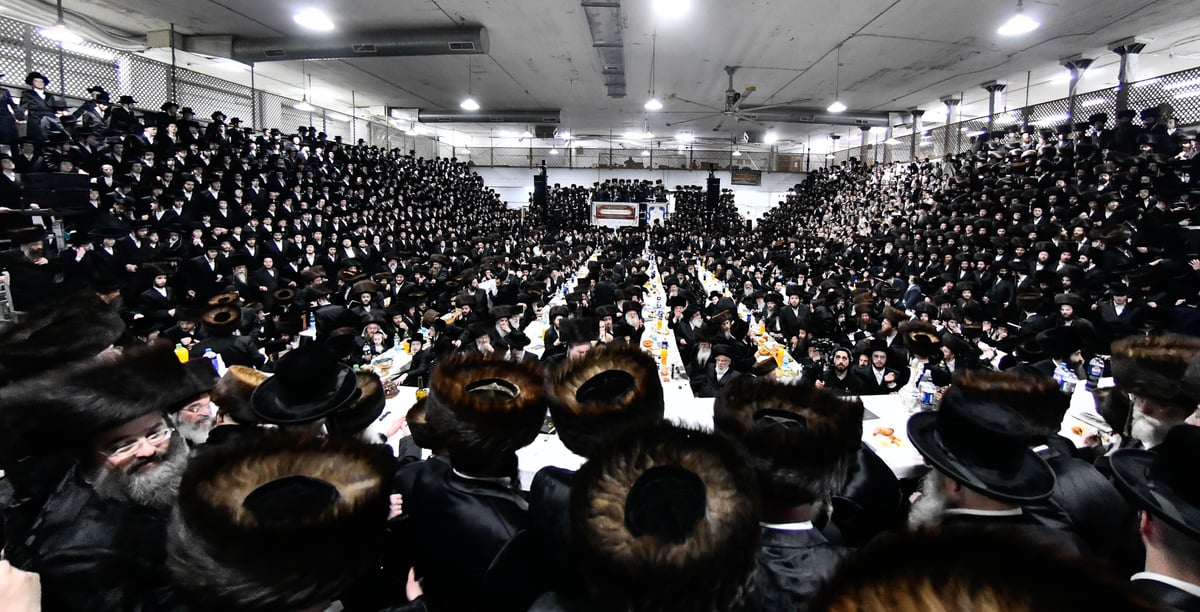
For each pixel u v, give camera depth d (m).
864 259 15.55
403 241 16.53
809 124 27.09
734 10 11.34
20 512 1.70
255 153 14.05
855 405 1.79
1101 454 3.43
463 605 1.75
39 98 10.09
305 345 2.44
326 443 1.43
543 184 33.03
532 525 1.72
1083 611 0.52
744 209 35.69
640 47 14.09
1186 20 11.63
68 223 8.78
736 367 6.08
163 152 11.39
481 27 12.73
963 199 14.38
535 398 1.86
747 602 1.26
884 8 11.02
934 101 21.02
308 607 1.12
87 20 12.36
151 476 1.61
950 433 1.88
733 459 1.13
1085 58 14.46
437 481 1.90
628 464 1.11
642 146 37.56
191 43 13.69
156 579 1.54
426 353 5.95
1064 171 12.04
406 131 30.30
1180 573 1.26
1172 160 10.34
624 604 0.98
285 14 12.15
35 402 1.50
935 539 0.60
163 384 1.68
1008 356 6.08
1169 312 6.75
